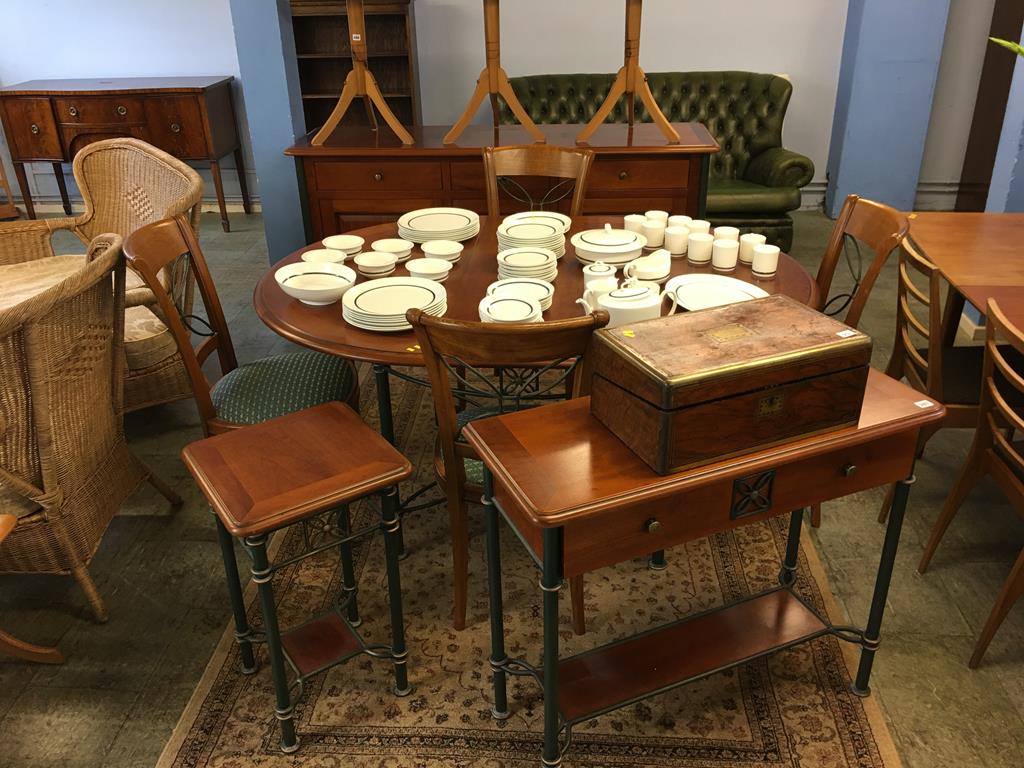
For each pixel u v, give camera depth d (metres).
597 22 5.16
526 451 1.41
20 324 1.69
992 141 4.73
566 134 3.59
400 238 2.64
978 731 1.75
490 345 1.62
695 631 1.86
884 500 2.50
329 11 4.81
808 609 1.93
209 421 2.13
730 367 1.28
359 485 1.59
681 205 3.42
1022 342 1.65
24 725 1.82
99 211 3.20
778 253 2.24
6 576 2.28
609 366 1.40
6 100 5.01
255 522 1.49
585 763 1.70
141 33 5.39
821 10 5.02
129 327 2.87
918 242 2.54
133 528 2.47
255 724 1.81
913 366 2.38
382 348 1.89
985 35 4.84
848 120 4.94
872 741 1.73
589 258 2.32
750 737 1.75
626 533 1.37
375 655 1.82
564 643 2.00
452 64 5.32
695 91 4.86
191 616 2.13
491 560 1.62
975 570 2.21
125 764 1.73
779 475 1.44
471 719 1.81
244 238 5.16
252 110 3.85
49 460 1.91
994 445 2.00
